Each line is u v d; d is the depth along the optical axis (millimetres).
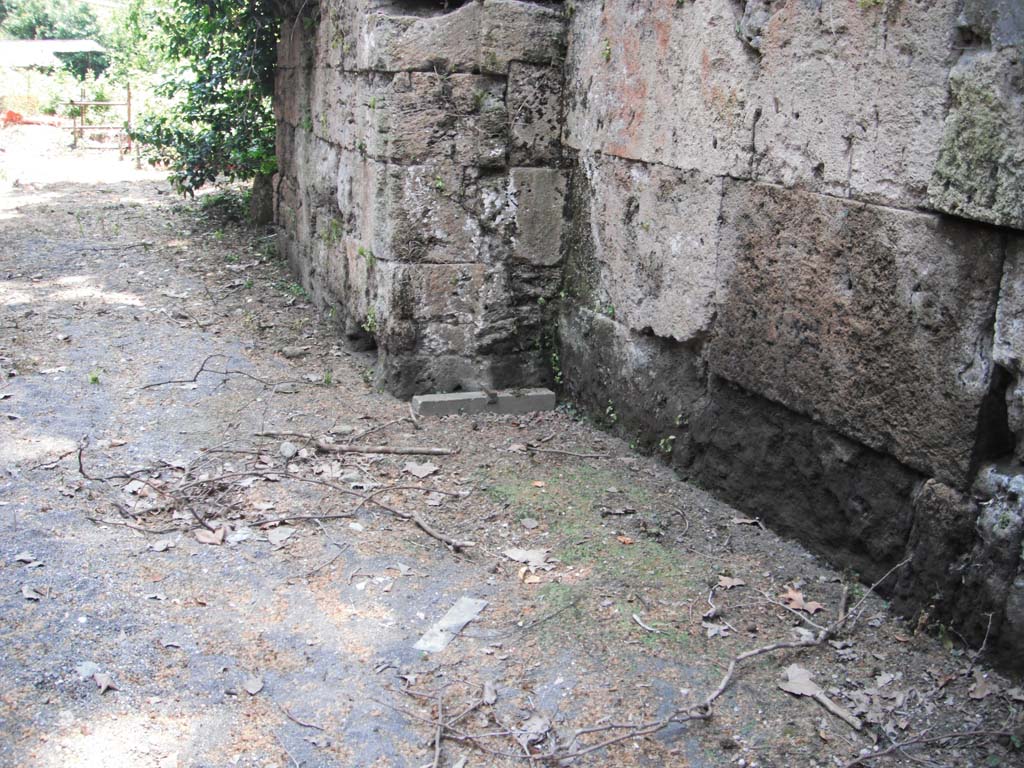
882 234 3600
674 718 3127
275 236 9891
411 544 4238
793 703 3238
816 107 3863
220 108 11922
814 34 3836
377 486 4785
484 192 5844
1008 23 3057
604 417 5617
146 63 22812
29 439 5129
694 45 4520
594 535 4344
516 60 5719
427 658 3436
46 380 6035
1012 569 3264
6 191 12859
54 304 7746
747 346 4379
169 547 4105
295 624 3607
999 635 3312
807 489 4184
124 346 6793
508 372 6094
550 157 5895
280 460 5020
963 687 3297
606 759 2977
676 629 3627
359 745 3008
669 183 4805
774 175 4125
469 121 5730
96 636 3459
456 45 5633
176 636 3494
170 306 7852
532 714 3160
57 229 10516
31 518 4270
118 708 3105
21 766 2828
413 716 3146
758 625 3670
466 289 5941
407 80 5609
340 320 7137
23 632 3445
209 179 11766
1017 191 3055
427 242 5840
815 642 3537
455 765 2939
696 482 4875
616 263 5387
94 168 15531
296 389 6090
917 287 3484
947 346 3398
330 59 6996
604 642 3537
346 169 6676
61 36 38469
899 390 3605
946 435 3439
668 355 5055
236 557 4059
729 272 4438
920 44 3377
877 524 3822
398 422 5637
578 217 5824
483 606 3764
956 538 3447
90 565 3920
